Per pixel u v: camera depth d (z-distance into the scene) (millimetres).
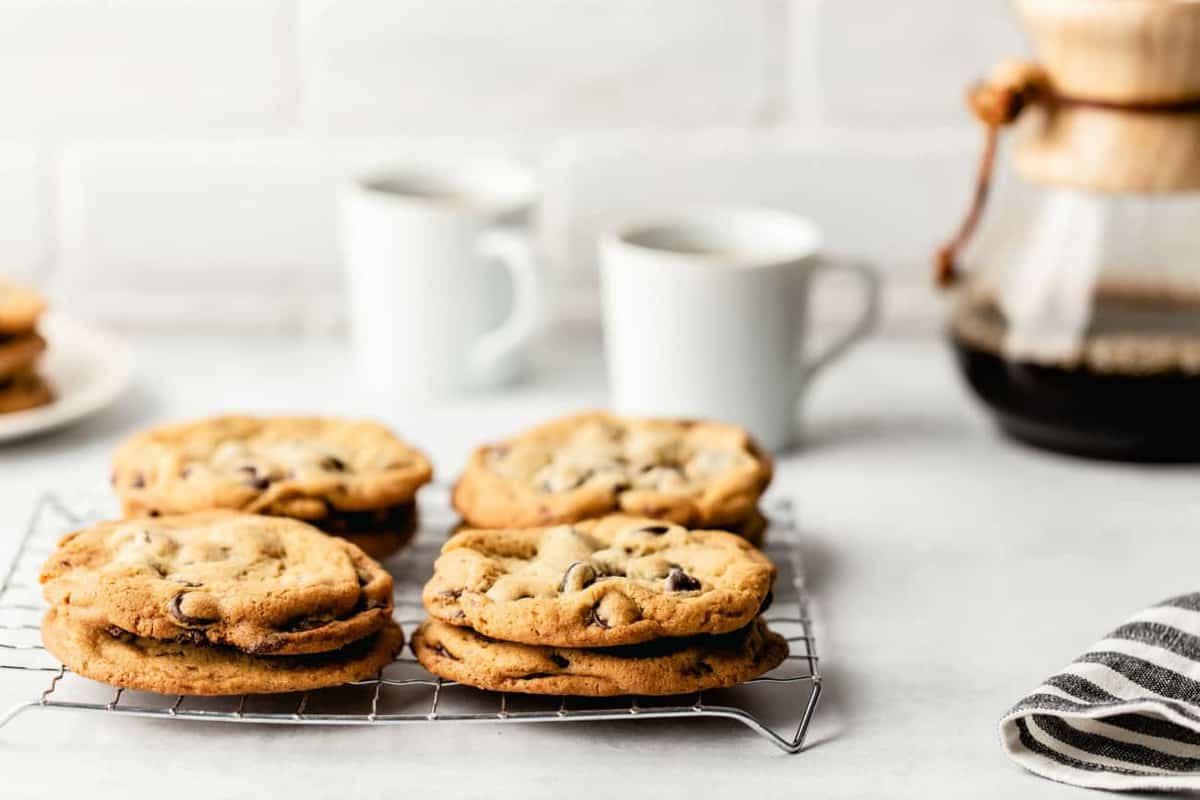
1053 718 831
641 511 895
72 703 820
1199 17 931
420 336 1062
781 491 997
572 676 821
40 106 1131
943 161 1128
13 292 1037
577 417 963
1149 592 920
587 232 1146
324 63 1123
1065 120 980
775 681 846
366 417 1059
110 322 1164
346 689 850
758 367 1007
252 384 1098
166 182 1143
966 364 1019
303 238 1149
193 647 827
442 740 832
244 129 1136
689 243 1050
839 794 809
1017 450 1038
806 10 1108
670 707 836
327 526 899
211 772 815
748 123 1128
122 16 1118
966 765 823
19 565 914
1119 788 806
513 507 896
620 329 1013
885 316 1157
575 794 808
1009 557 945
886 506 985
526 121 1131
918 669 872
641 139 1132
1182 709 802
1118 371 972
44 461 1009
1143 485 1004
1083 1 945
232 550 855
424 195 1099
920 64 1114
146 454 917
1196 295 974
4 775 811
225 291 1160
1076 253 981
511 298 1075
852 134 1127
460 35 1119
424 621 860
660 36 1116
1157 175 961
